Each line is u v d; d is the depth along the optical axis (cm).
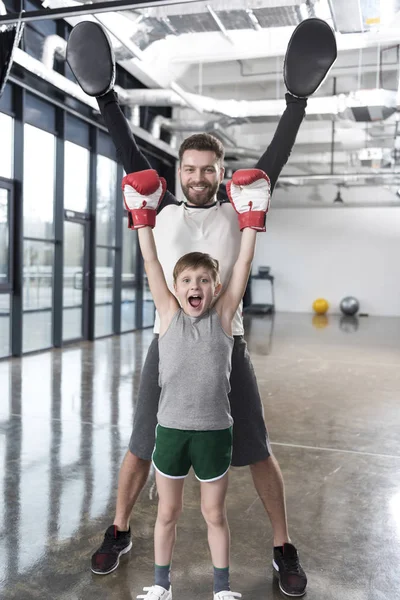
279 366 651
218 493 179
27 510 262
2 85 281
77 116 781
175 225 203
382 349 798
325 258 1448
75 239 815
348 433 398
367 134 990
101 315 895
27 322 708
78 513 261
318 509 272
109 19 480
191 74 864
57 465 321
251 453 204
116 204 924
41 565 216
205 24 454
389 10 366
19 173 662
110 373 590
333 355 736
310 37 202
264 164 205
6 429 387
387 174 1048
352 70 785
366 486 301
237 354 205
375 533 248
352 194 1409
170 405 179
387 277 1402
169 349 180
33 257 717
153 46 699
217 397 178
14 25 272
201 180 196
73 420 412
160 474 180
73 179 802
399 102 666
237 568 219
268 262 1495
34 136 706
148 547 233
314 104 709
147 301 1065
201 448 176
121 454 341
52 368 610
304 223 1460
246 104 762
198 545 235
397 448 366
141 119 938
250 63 814
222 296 186
